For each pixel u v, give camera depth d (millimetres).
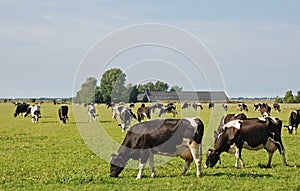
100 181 14195
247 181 14000
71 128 38188
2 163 18375
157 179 14539
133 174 15641
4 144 26172
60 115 45500
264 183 13703
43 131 35344
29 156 20672
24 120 50875
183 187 13094
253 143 16938
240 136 16828
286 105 97750
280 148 17391
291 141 27922
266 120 17172
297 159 19453
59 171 16328
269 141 17125
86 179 14461
